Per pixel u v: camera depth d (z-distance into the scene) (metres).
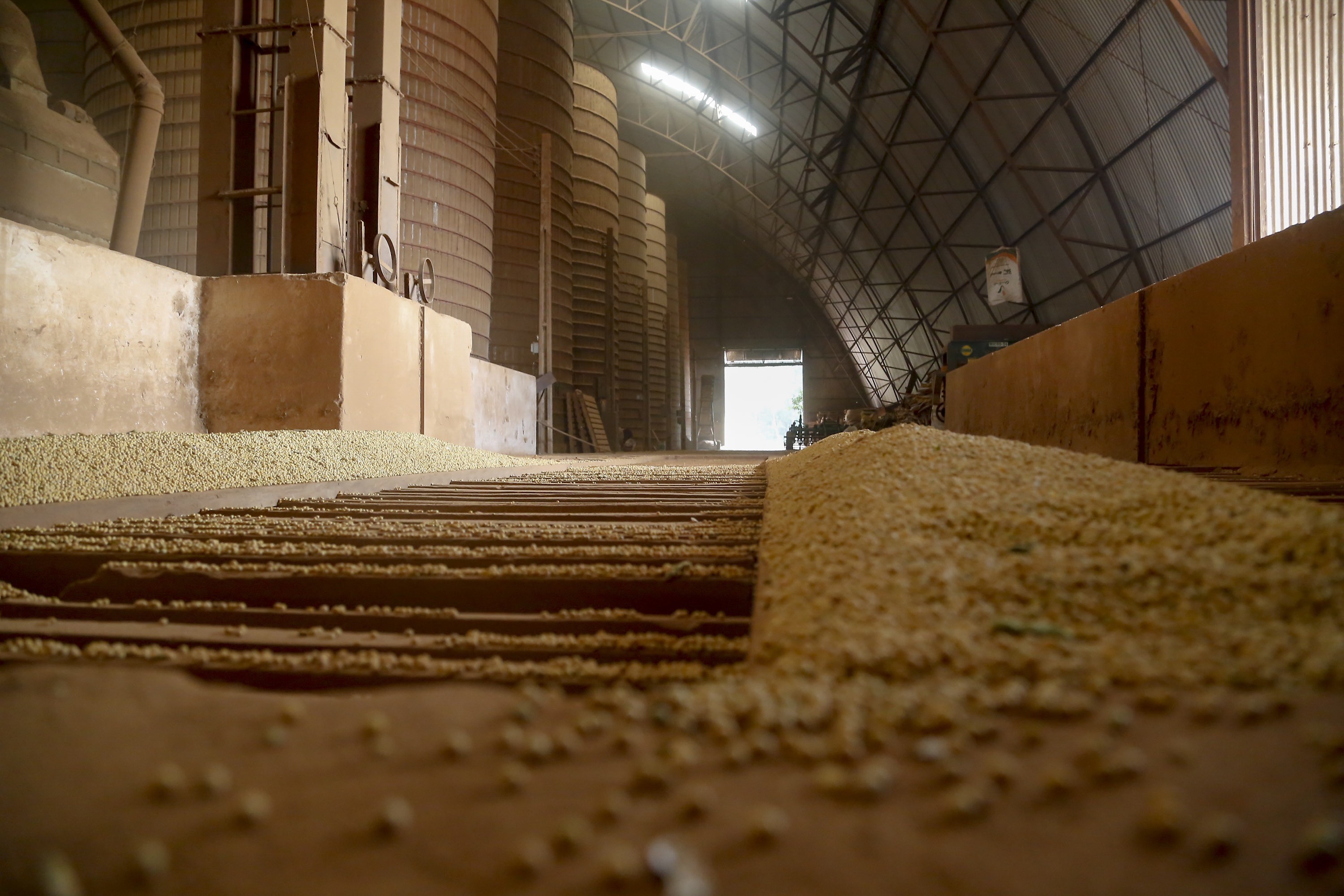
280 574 2.84
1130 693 1.42
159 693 1.53
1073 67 16.44
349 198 11.05
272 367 8.84
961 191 24.50
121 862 0.93
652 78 39.50
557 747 1.26
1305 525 2.04
